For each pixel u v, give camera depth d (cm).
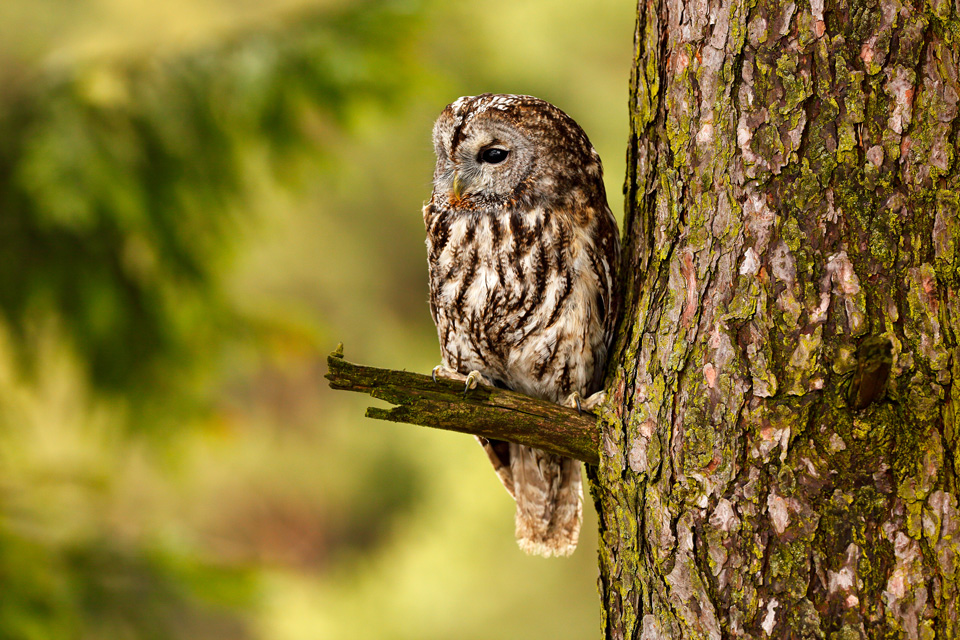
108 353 968
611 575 565
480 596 2033
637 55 590
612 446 551
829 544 466
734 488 486
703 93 517
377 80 988
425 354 2833
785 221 484
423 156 2588
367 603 2275
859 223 472
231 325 1004
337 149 1036
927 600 455
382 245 2839
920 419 460
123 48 1014
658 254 551
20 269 941
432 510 2533
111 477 991
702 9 518
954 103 467
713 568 490
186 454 1021
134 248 969
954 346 463
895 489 459
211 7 1859
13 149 942
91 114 953
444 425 564
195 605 916
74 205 907
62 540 908
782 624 470
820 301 475
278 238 1109
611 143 2130
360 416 2866
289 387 2830
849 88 473
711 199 512
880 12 470
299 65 986
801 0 482
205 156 979
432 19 1023
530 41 2127
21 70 1216
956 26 467
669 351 521
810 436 471
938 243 468
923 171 468
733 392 490
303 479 2817
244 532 2772
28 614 843
